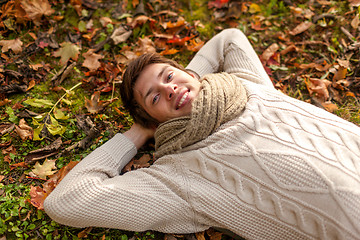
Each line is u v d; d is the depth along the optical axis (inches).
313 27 100.3
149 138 79.9
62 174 72.9
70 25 99.3
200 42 97.3
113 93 89.0
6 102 83.4
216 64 87.9
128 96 74.8
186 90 70.4
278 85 90.6
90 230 66.7
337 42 96.0
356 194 54.9
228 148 62.4
